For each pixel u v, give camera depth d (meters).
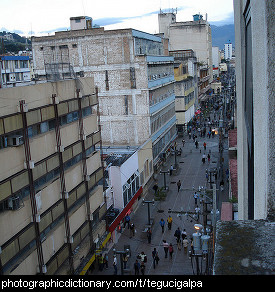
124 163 31.41
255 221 2.70
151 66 43.22
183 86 66.56
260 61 3.29
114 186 30.11
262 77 3.16
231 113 72.38
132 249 27.55
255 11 3.58
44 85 18.55
